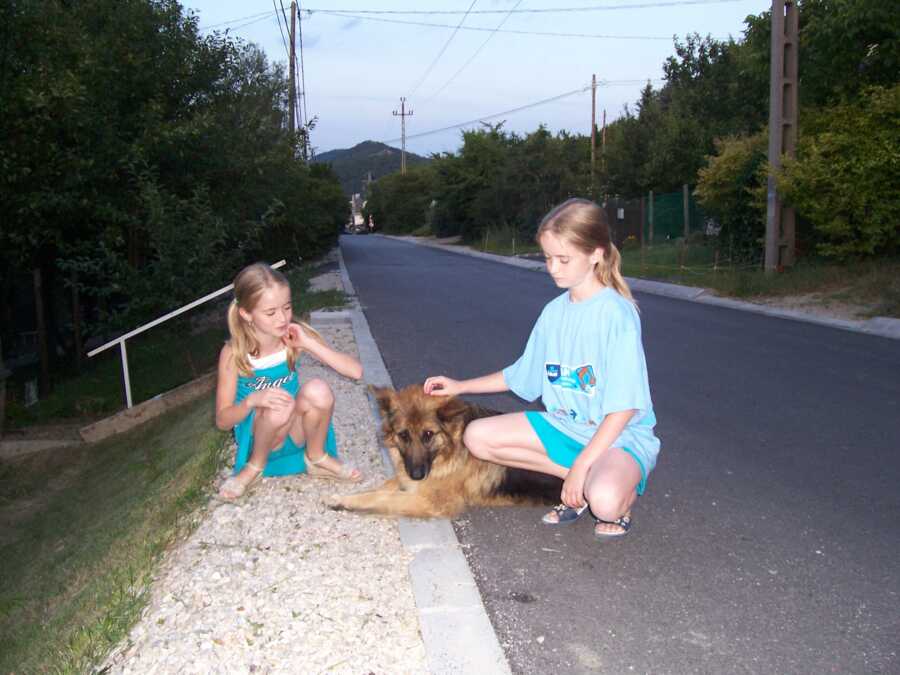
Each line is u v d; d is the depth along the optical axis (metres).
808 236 17.06
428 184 79.81
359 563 3.76
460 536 4.20
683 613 3.42
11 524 7.93
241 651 3.03
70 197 11.95
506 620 3.34
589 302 3.82
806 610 3.46
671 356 9.62
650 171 29.17
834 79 16.89
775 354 9.73
